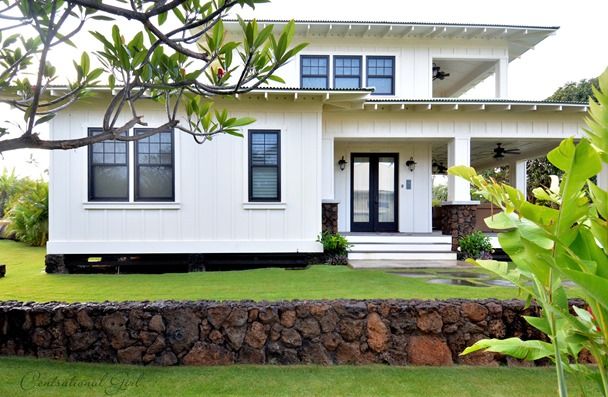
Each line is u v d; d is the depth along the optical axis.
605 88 1.33
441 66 10.48
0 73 2.95
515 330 3.05
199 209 7.30
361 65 9.56
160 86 2.61
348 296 4.68
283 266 7.51
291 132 7.43
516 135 8.06
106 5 2.09
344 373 2.83
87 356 3.03
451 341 3.04
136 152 7.21
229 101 7.36
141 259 7.49
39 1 2.29
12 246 12.09
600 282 1.13
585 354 2.89
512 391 2.53
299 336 3.05
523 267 1.64
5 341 3.11
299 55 9.44
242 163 7.36
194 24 2.41
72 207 7.09
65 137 7.09
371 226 9.83
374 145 9.83
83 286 5.51
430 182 9.80
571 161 1.29
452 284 5.43
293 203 7.43
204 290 5.13
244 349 3.03
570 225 1.35
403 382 2.67
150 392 2.50
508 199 1.51
